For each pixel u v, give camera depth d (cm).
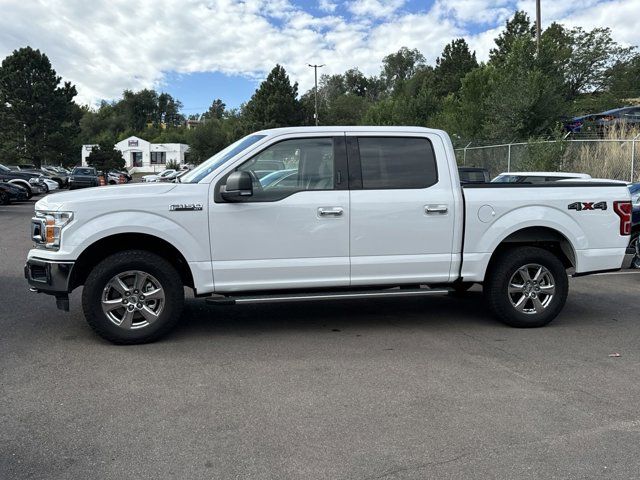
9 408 383
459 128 2747
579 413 381
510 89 2173
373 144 557
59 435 346
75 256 500
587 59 4262
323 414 377
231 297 531
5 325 584
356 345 531
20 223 1628
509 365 477
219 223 520
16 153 5259
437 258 563
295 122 6194
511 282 587
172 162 7888
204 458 319
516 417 374
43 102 5303
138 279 517
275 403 395
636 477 301
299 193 535
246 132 6122
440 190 562
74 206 501
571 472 306
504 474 304
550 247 631
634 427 361
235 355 499
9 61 5228
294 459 319
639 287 816
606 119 2353
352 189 546
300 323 609
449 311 669
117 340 516
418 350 517
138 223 505
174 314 527
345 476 301
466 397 407
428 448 332
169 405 390
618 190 604
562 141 1745
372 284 557
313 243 537
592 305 703
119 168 6825
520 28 4384
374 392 416
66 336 548
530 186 586
